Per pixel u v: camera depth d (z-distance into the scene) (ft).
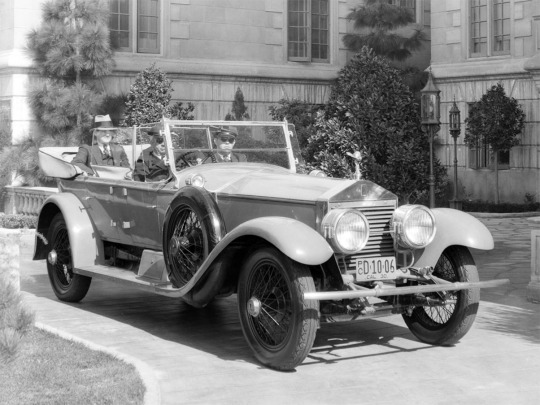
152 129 24.30
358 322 24.40
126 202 25.05
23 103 57.93
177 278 21.83
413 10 78.64
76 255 26.14
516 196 66.85
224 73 68.80
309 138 47.01
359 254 19.99
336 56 75.36
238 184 21.93
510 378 18.03
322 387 17.42
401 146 45.75
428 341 21.35
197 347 21.08
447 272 21.58
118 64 63.93
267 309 19.26
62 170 27.50
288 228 18.39
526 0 66.59
